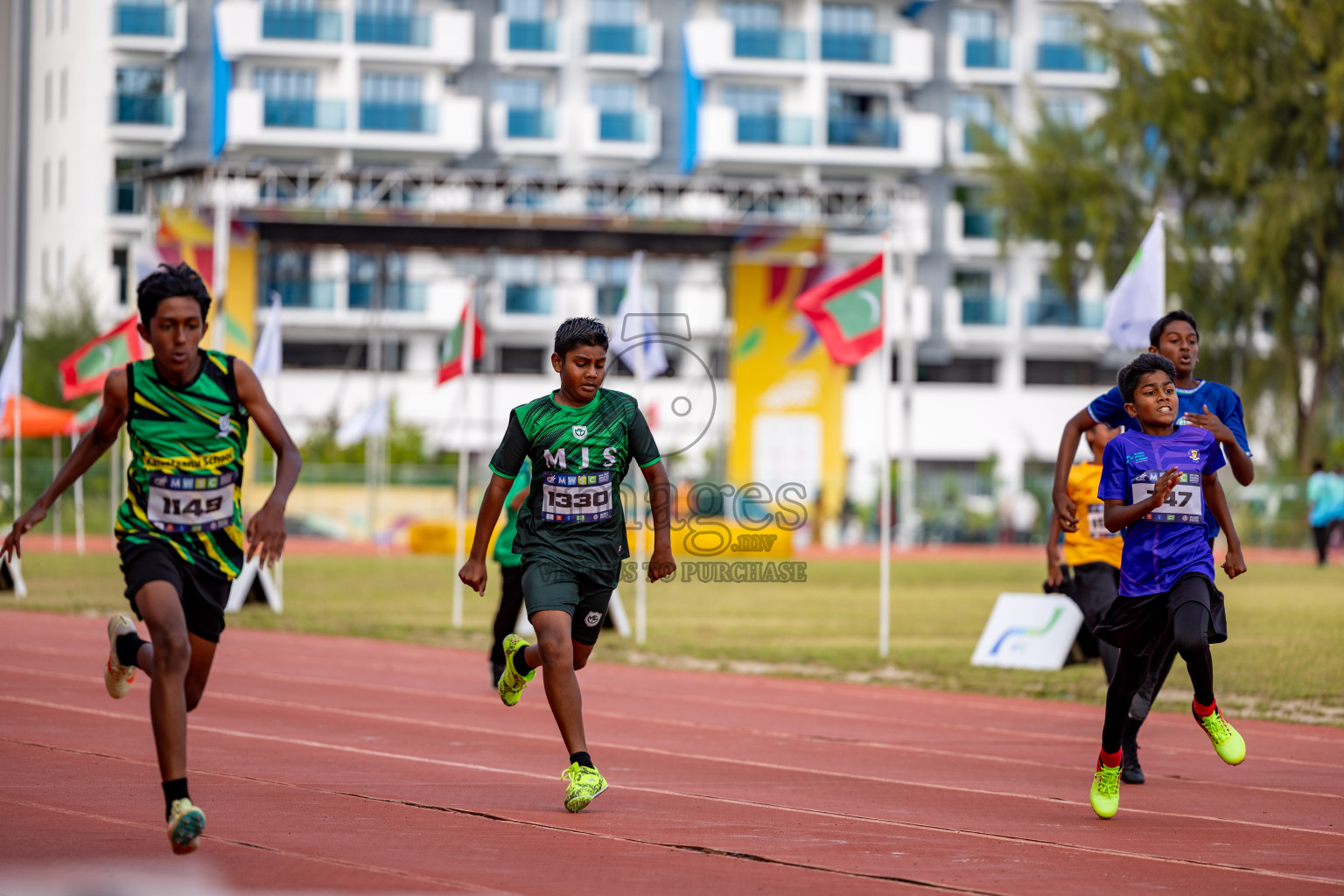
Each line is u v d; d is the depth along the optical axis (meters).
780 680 34.06
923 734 25.27
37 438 109.94
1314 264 98.25
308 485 115.69
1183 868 14.42
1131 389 17.88
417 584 69.62
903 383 118.81
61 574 69.62
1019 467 153.38
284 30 144.62
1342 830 16.64
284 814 16.27
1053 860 14.72
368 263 145.75
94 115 149.00
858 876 13.84
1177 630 16.86
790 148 150.25
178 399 14.08
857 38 152.88
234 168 101.69
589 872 13.72
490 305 140.62
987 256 155.25
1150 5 100.19
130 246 149.62
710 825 16.31
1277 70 95.75
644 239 104.81
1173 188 100.44
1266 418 101.00
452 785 18.73
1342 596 59.41
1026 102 156.38
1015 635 36.91
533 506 17.27
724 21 151.88
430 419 144.38
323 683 31.77
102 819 15.59
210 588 14.33
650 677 34.53
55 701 26.66
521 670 18.03
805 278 106.12
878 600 62.91
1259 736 25.12
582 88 153.12
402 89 149.25
